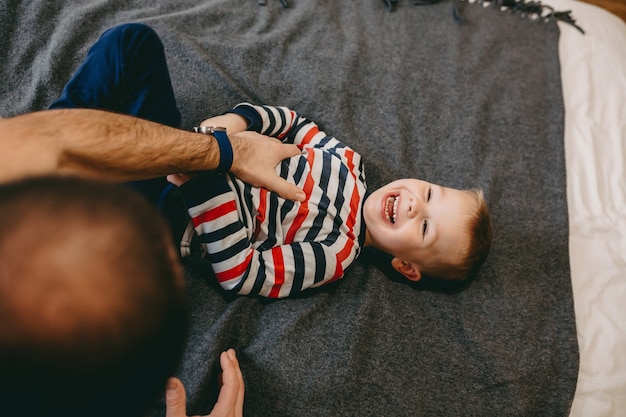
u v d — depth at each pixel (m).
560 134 1.19
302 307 0.87
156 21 1.09
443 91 1.21
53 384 0.31
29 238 0.29
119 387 0.33
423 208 0.93
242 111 0.94
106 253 0.30
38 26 1.02
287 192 0.87
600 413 0.87
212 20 1.16
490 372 0.87
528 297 0.98
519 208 1.09
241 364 0.81
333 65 1.16
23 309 0.29
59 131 0.57
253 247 0.86
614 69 1.32
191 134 0.73
